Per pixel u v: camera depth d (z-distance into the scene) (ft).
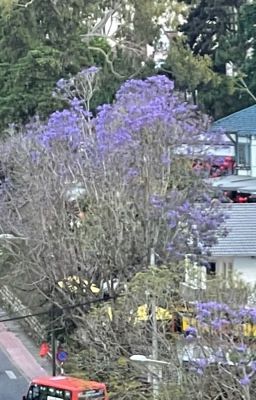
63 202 133.08
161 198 128.26
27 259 136.36
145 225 127.75
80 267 129.90
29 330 162.50
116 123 136.46
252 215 136.15
